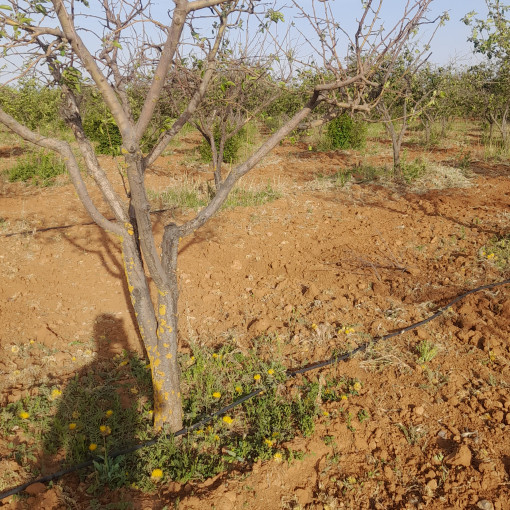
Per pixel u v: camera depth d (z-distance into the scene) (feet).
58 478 9.81
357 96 9.71
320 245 21.35
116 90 10.37
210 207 10.18
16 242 21.17
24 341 14.57
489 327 14.47
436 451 10.37
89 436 11.01
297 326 15.08
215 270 19.03
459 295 16.46
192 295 17.20
